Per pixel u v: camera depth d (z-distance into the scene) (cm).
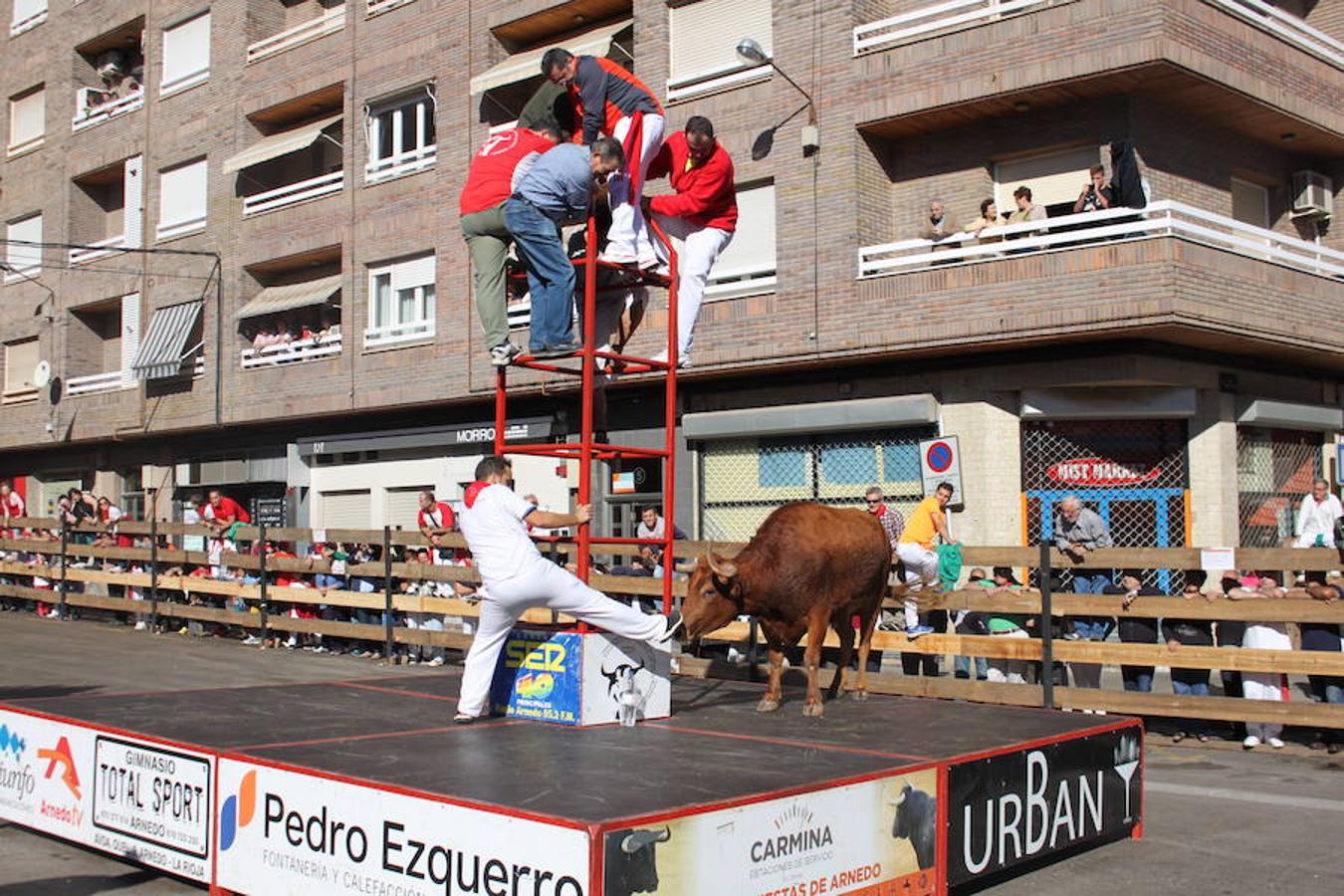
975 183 1711
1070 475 1656
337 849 548
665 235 825
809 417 1777
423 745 638
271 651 1656
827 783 536
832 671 1165
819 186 1730
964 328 1580
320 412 2395
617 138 751
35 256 3173
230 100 2620
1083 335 1504
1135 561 1027
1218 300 1482
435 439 2286
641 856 461
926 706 829
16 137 3291
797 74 1759
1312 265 1659
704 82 1883
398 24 2303
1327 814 798
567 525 735
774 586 765
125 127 2892
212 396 2623
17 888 641
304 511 2577
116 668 1477
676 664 1218
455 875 496
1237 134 1767
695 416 1900
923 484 1536
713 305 1820
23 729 754
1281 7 1933
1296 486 1831
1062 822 675
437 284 2206
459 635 1443
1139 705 1022
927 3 1755
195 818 622
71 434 3012
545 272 740
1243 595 1016
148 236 2798
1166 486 1648
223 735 661
